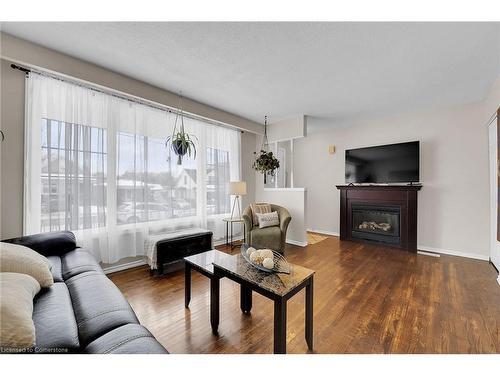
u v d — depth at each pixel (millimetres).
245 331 1721
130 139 2990
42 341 951
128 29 1910
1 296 936
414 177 3838
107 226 2771
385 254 3688
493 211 3160
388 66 2463
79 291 1399
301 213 4309
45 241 1983
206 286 2514
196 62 2414
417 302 2143
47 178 2365
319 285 2521
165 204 3371
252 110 3961
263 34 1946
